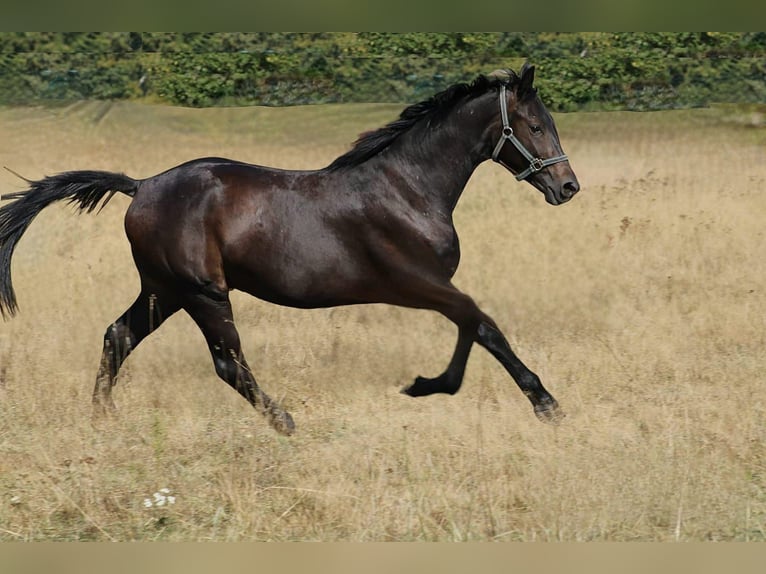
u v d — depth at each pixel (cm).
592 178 2214
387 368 1118
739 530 738
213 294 943
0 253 977
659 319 1266
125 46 3127
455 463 848
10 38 3086
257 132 2808
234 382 955
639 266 1493
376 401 1016
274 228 927
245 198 934
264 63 3116
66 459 857
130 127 2784
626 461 823
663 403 974
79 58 3109
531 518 748
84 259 1534
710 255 1523
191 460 870
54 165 2227
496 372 1115
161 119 2889
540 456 844
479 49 3136
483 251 1592
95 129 2734
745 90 3122
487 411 980
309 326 1263
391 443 887
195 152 2433
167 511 769
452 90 943
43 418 951
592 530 730
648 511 758
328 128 2875
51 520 760
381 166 938
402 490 805
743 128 2880
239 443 901
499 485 793
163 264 947
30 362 1105
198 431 923
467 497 783
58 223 1697
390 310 1335
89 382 1061
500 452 862
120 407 981
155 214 945
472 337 937
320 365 1129
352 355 1155
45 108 2945
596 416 948
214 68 3097
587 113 3083
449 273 952
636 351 1147
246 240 928
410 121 943
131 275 1457
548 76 3127
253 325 1288
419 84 3122
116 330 983
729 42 3127
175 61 3114
